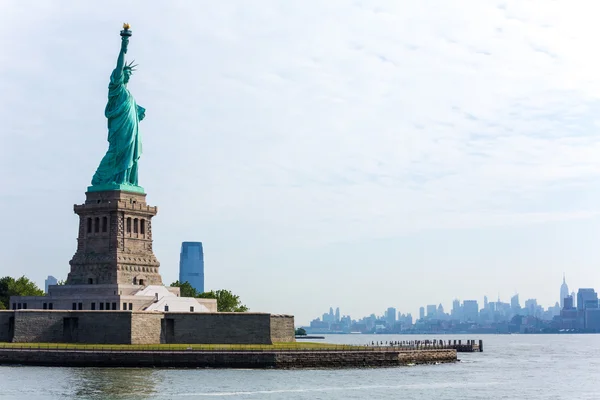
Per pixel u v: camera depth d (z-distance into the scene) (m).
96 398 179.75
